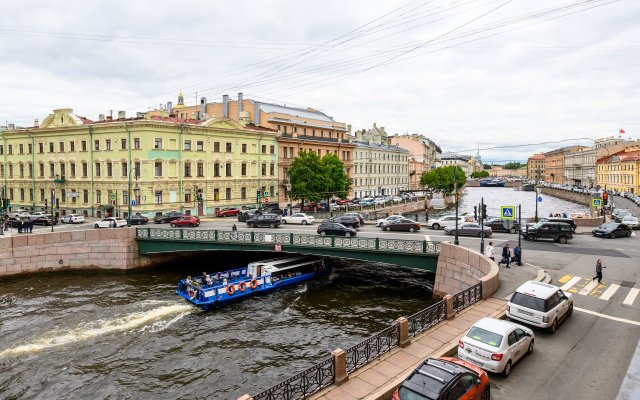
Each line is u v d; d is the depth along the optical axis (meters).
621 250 32.47
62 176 61.59
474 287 20.02
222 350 22.09
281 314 27.09
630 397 5.43
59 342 23.08
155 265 39.91
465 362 12.52
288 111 81.38
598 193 64.31
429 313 17.05
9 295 31.06
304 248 33.16
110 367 20.48
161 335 24.02
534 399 12.40
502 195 151.50
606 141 153.75
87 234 38.09
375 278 35.72
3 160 69.12
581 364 14.39
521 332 14.65
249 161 66.06
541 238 36.53
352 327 24.78
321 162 64.75
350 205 67.44
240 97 73.88
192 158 58.03
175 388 18.52
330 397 12.33
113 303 29.22
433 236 39.31
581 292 21.88
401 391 11.12
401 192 102.81
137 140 53.62
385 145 110.12
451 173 114.44
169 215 51.31
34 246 36.59
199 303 27.86
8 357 21.44
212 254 43.62
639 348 6.49
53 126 61.56
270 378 19.12
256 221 46.50
